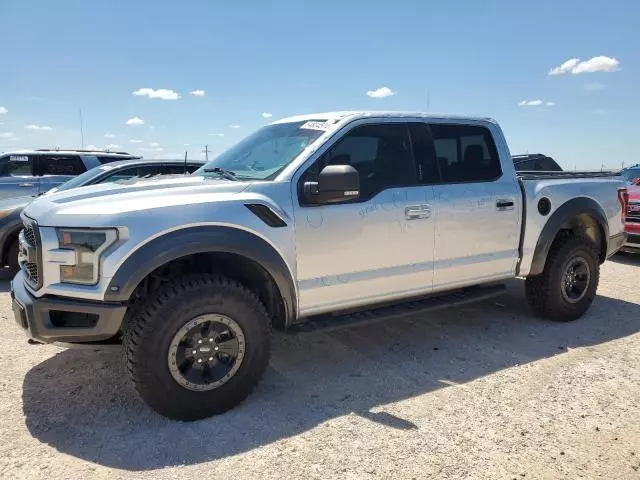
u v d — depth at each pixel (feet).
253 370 11.65
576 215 17.44
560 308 17.60
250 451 10.00
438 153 14.87
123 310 10.43
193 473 9.30
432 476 9.16
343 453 9.91
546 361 14.40
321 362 14.44
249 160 13.89
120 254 10.31
